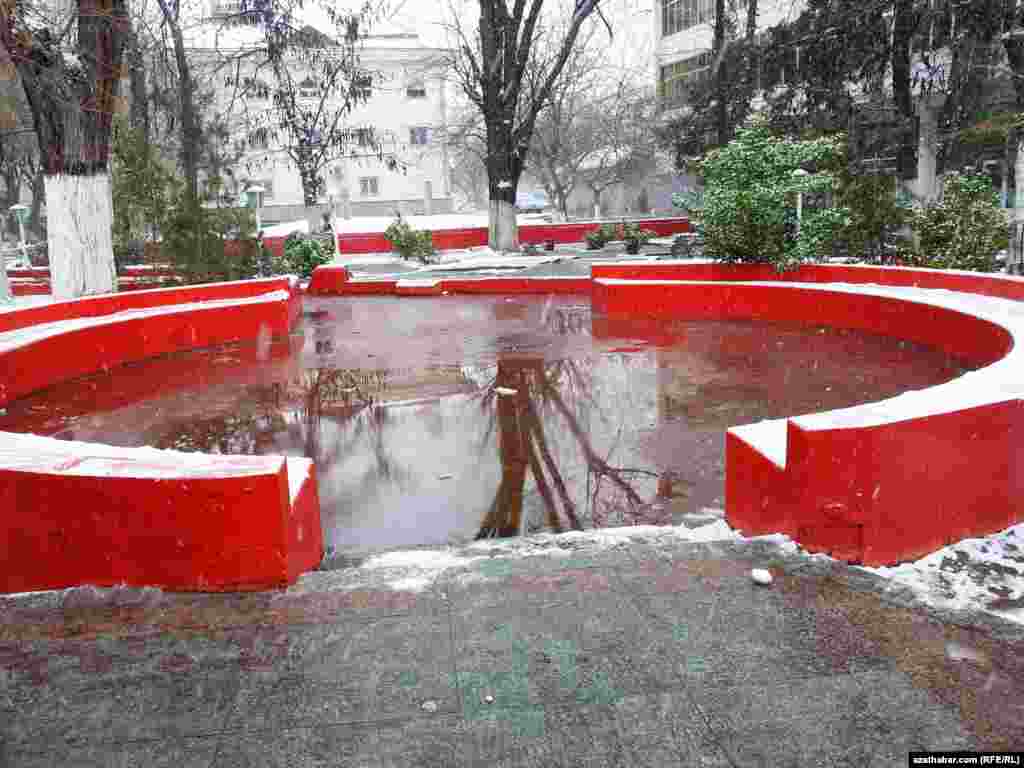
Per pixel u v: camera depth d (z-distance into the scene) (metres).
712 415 7.97
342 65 28.89
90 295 14.11
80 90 13.62
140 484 3.82
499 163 29.03
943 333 10.53
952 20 19.98
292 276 16.81
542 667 3.08
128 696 2.97
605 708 2.80
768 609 3.46
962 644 3.14
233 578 3.87
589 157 49.38
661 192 45.28
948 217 15.05
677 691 2.88
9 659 3.25
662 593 3.66
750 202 14.47
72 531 3.89
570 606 3.57
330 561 4.75
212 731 2.74
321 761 2.57
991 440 4.22
